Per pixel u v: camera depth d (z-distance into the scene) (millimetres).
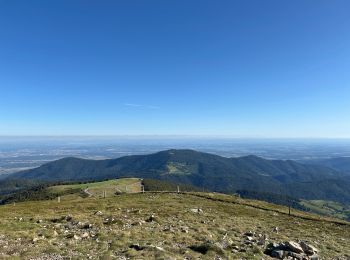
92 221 38312
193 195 80812
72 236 29266
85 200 70188
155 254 23703
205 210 54875
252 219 50188
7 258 21766
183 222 40156
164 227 35750
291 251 27922
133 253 23609
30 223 37094
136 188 194250
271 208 71000
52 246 25344
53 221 39094
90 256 22906
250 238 33594
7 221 38125
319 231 45562
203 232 34375
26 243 26469
